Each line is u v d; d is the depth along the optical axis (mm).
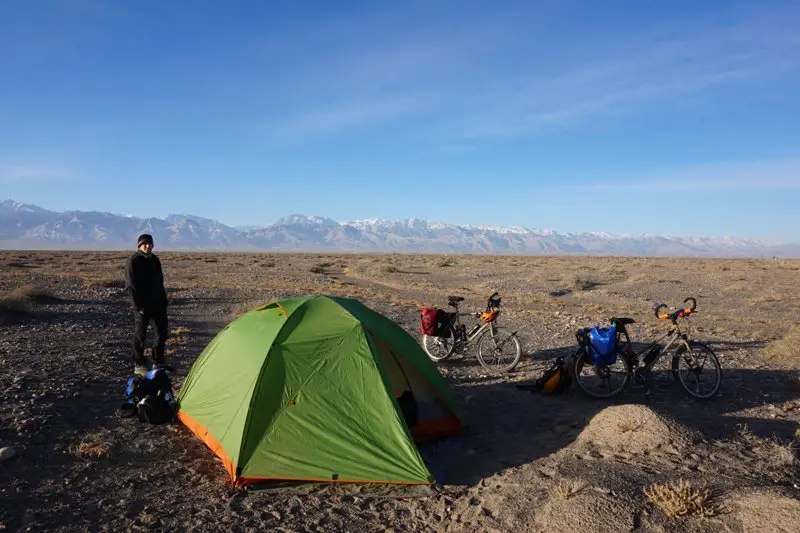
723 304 24547
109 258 62969
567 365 9180
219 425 6461
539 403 8594
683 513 4340
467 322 17234
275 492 5621
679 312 8789
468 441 7062
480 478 5863
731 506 4359
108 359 10586
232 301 21500
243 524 5027
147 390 7641
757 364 10992
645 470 5316
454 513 5168
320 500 5473
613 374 9297
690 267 52594
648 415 6355
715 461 5598
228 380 6844
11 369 9328
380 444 5945
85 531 4820
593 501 4625
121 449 6605
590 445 6262
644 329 15719
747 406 8156
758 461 5629
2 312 14445
